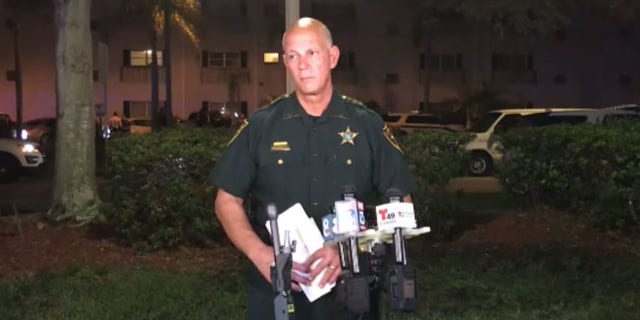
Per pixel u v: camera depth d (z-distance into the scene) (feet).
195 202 28.02
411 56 152.76
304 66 10.34
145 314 20.72
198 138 29.12
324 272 9.76
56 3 33.12
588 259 26.37
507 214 32.83
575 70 154.71
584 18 144.66
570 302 21.65
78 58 32.65
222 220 10.64
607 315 20.12
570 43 153.99
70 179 32.27
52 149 91.97
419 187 29.12
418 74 153.07
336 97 10.75
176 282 23.59
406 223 9.59
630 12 64.08
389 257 9.75
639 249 28.22
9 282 24.02
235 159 10.67
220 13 149.07
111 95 145.89
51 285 23.30
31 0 134.82
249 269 10.94
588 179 30.83
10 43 140.67
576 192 30.86
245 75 149.59
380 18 152.15
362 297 9.43
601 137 29.89
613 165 29.84
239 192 10.67
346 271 9.57
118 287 23.06
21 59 140.97
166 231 27.96
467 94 139.95
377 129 10.82
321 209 10.39
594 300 21.61
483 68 153.28
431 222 29.60
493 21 70.74
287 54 10.53
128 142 28.19
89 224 31.58
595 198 30.17
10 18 140.15
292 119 10.54
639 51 154.81
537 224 31.04
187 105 148.66
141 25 144.25
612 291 22.58
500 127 65.00
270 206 9.78
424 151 29.53
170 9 119.14
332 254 9.78
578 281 23.70
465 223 31.76
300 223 10.05
